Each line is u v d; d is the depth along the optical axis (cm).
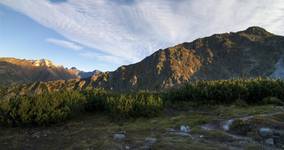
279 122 1205
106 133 1162
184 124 1301
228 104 1833
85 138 1106
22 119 1320
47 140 1114
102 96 1775
